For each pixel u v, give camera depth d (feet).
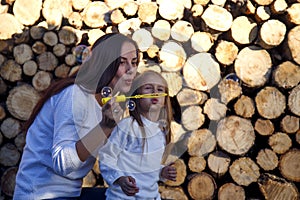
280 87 14.87
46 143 9.34
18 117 15.67
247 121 14.93
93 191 10.84
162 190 15.14
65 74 15.60
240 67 15.07
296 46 14.80
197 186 15.03
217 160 14.99
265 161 14.99
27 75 15.67
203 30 15.38
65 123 8.84
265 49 15.20
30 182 9.38
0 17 15.66
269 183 14.80
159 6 15.20
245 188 15.29
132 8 15.34
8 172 15.69
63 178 9.48
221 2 15.30
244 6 15.25
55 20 15.55
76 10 15.87
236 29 15.12
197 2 15.42
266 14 14.96
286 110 15.01
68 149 8.59
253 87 15.07
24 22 15.65
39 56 15.61
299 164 14.89
